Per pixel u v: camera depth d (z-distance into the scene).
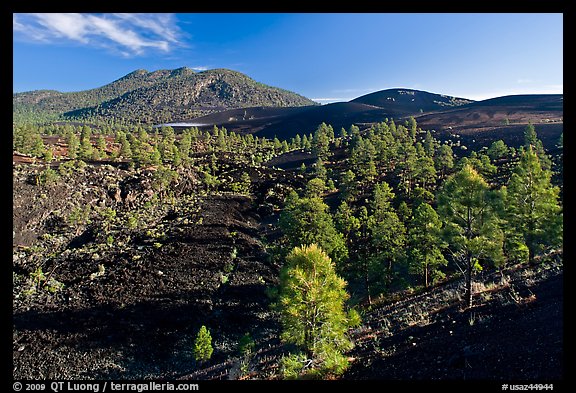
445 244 21.39
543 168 49.78
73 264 37.59
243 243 46.06
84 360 21.05
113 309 27.70
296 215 29.23
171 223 53.06
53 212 49.62
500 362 10.84
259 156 113.12
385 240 29.70
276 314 28.72
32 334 23.41
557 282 17.00
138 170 73.75
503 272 24.64
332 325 13.61
